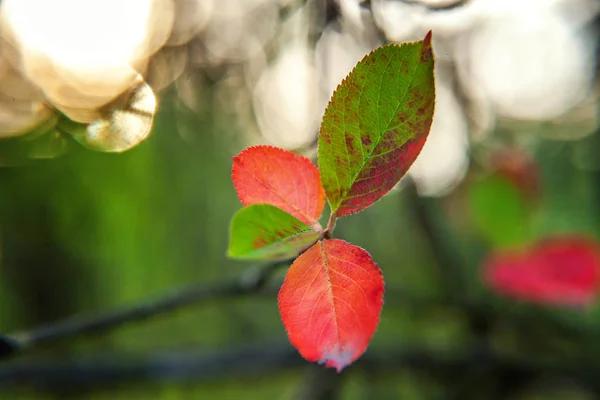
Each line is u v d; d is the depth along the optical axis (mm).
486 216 594
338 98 223
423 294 639
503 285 545
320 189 237
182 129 690
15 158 520
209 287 381
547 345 684
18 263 701
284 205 238
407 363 604
